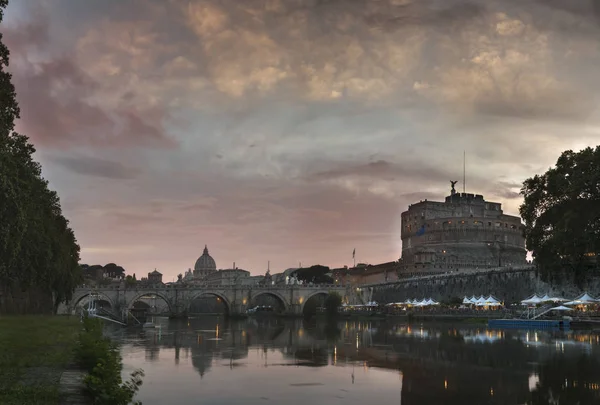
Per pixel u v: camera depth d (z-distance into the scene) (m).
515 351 55.81
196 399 32.72
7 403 24.39
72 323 81.75
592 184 85.56
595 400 32.09
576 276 103.50
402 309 173.62
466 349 59.34
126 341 77.62
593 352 53.59
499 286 140.62
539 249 97.62
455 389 35.84
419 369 44.69
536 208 98.50
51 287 109.25
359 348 64.12
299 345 69.62
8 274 77.94
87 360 36.25
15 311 94.50
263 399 32.81
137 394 34.19
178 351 61.53
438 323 125.31
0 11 43.78
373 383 38.25
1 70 48.62
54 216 104.00
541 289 123.00
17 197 52.62
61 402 25.89
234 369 45.53
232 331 106.56
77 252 127.94
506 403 31.72
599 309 103.69
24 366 36.00
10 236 55.00
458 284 159.62
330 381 39.09
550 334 79.25
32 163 77.19
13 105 51.44
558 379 38.78
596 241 86.44
